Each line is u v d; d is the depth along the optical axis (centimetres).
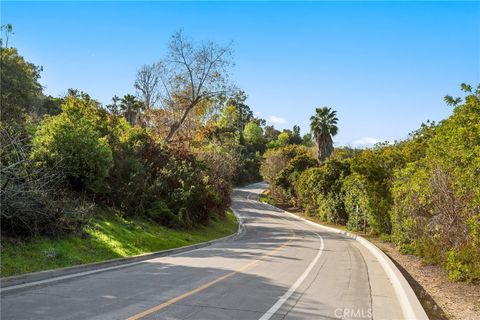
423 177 1538
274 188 8094
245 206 7300
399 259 1838
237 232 3500
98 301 838
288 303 894
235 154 6712
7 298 833
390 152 2978
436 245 1415
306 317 786
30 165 1495
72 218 1546
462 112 1330
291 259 1714
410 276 1363
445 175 1346
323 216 5194
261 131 16625
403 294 1006
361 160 3041
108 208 2119
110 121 2869
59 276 1109
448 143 1390
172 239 2130
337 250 2200
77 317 711
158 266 1398
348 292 1052
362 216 3694
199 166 3189
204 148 4800
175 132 4634
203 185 3028
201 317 748
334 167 5175
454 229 1291
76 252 1381
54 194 1556
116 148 2427
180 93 4416
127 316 731
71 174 1850
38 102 4316
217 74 4372
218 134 6353
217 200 3152
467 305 939
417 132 2723
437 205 1372
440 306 938
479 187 1116
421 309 853
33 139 1798
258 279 1185
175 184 2789
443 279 1272
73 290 936
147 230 2114
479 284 1150
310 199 5934
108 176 2144
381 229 2925
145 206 2470
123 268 1328
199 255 1778
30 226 1323
